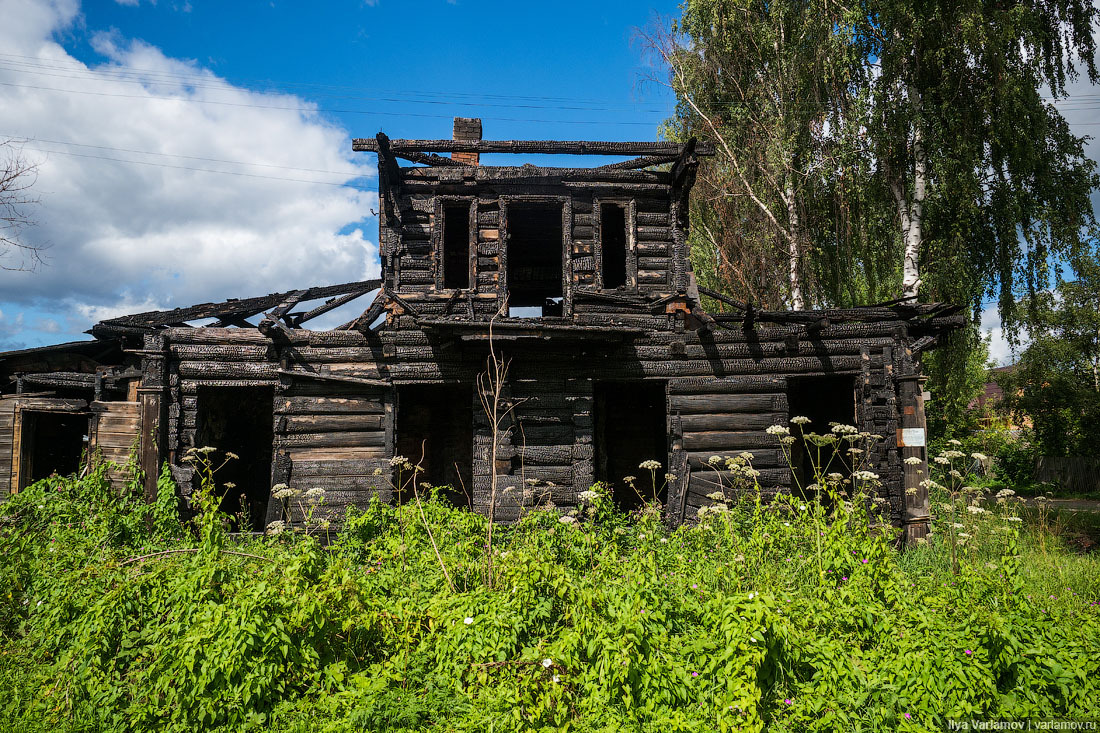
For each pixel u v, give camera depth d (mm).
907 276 15438
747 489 10445
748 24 19062
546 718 4109
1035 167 14867
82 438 13820
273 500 10172
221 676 4207
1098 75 14883
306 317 10898
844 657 4430
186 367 10297
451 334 9992
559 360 10812
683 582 5570
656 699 4062
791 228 18688
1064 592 6602
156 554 6164
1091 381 26922
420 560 6301
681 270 11773
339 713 4156
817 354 10867
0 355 11078
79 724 4242
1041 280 15414
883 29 15531
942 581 6375
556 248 15820
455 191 11711
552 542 6754
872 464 10367
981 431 26750
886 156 15750
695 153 11430
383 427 10594
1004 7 15180
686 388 10828
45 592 5785
